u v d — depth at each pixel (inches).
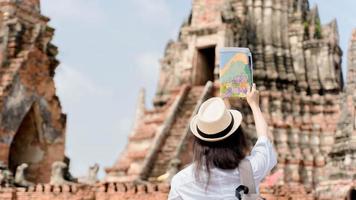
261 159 254.1
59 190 1025.5
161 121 1571.1
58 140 1325.0
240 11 1726.1
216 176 248.1
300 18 1734.7
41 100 1304.1
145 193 980.6
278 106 1579.7
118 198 994.1
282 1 1752.0
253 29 1722.4
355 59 1181.1
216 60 1621.6
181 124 1518.2
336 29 1744.6
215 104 262.2
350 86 1165.1
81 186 1021.2
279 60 1683.1
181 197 250.4
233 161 248.8
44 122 1307.8
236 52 292.8
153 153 1435.8
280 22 1732.3
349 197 954.7
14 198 1050.7
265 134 268.7
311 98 1628.9
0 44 1284.4
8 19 1296.8
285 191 974.4
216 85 1578.5
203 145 254.4
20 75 1262.3
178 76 1721.2
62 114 1343.5
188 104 1577.3
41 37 1328.7
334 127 1567.4
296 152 1514.5
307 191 976.9
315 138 1565.0
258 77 1637.6
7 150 1216.2
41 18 1342.3
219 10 1679.4
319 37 1750.7
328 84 1662.2
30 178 1296.8
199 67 1686.8
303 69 1681.8
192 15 1732.3
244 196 245.4
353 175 1005.2
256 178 250.1
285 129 1550.2
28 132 1310.3
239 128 259.0
